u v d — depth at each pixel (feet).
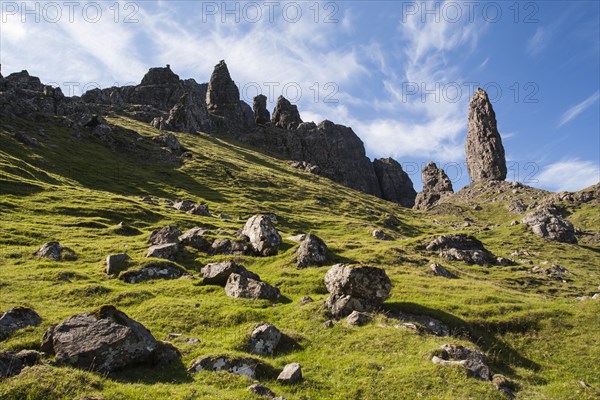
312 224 375.45
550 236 461.78
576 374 93.30
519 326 114.52
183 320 105.29
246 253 184.75
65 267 152.46
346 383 77.46
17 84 556.10
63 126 484.33
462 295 139.03
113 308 75.25
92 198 280.51
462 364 81.56
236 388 67.92
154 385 64.49
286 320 107.96
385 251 207.41
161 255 167.94
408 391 74.23
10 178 276.62
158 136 553.23
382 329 99.14
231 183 488.02
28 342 77.61
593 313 119.44
